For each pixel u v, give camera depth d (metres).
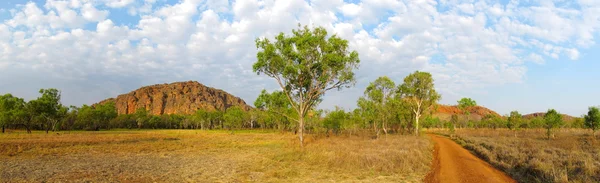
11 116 76.88
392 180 16.06
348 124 55.84
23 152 30.73
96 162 24.41
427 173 18.00
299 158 24.56
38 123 109.44
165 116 196.75
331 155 22.97
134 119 175.00
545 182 14.27
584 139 40.88
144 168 21.19
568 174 14.91
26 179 16.78
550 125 45.47
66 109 93.44
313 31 31.97
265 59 31.22
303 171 19.02
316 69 33.06
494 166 21.20
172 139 57.56
